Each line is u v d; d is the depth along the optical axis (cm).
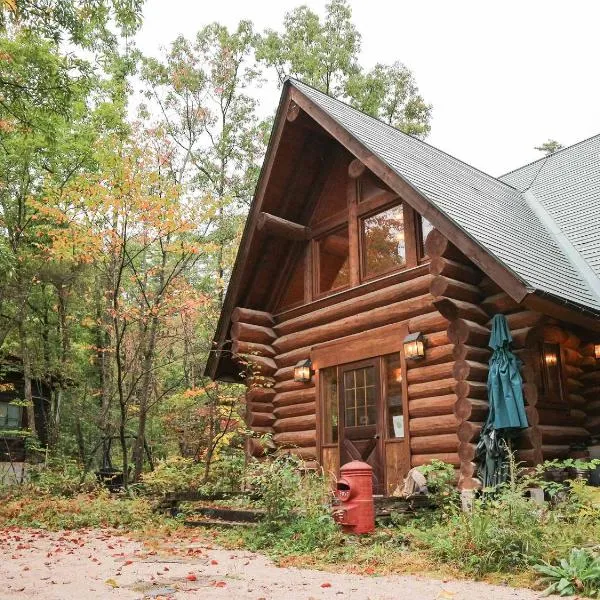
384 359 986
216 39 2067
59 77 1130
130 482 1289
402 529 685
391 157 984
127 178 1157
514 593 444
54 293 1823
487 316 853
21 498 1096
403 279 977
